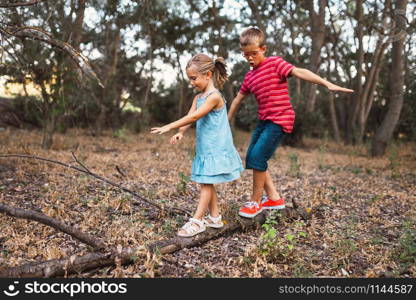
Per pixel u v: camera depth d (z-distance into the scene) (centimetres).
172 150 853
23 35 452
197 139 287
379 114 1362
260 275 243
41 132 1019
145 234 295
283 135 319
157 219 340
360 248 291
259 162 315
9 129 1002
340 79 1398
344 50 1422
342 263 265
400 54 841
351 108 1240
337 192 484
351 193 483
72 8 561
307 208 374
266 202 347
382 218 374
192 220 284
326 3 1070
